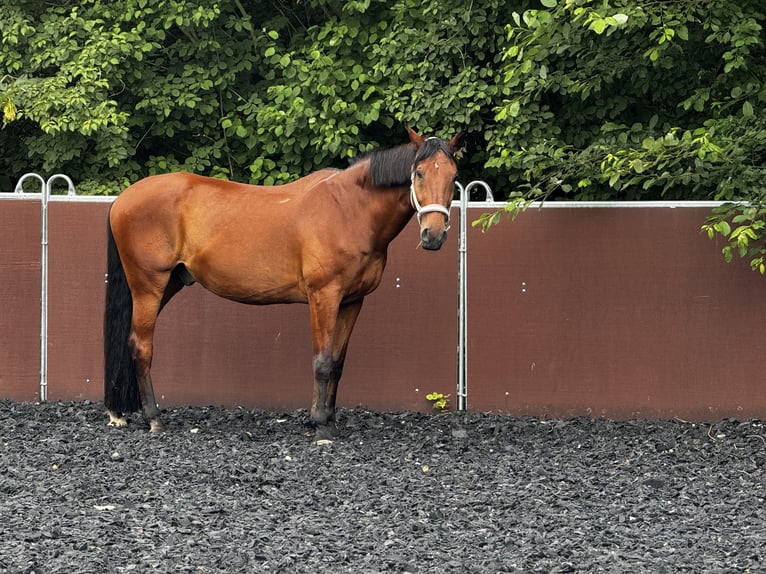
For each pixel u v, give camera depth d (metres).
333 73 11.84
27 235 9.93
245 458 7.64
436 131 11.80
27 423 8.86
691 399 9.20
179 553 5.40
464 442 8.34
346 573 5.15
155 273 8.56
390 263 9.56
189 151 13.47
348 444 8.16
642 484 7.02
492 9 11.46
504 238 9.42
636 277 9.24
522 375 9.43
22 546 5.46
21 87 11.92
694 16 9.71
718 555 5.46
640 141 10.25
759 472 7.37
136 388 8.81
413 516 6.15
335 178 8.21
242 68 12.66
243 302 8.61
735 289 9.12
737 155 8.62
